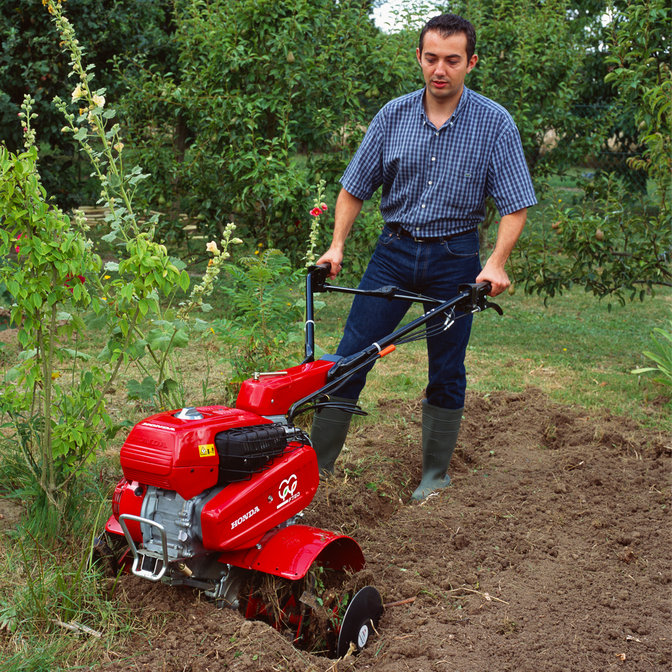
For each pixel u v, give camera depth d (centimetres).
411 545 388
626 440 542
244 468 278
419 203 411
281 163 826
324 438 446
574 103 1210
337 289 391
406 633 304
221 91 837
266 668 265
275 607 294
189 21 898
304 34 852
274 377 327
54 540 361
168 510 277
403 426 573
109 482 425
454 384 450
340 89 874
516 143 398
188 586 305
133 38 1070
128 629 289
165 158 936
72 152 1111
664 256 739
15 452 440
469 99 399
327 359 355
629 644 304
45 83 970
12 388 379
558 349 824
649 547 392
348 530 402
